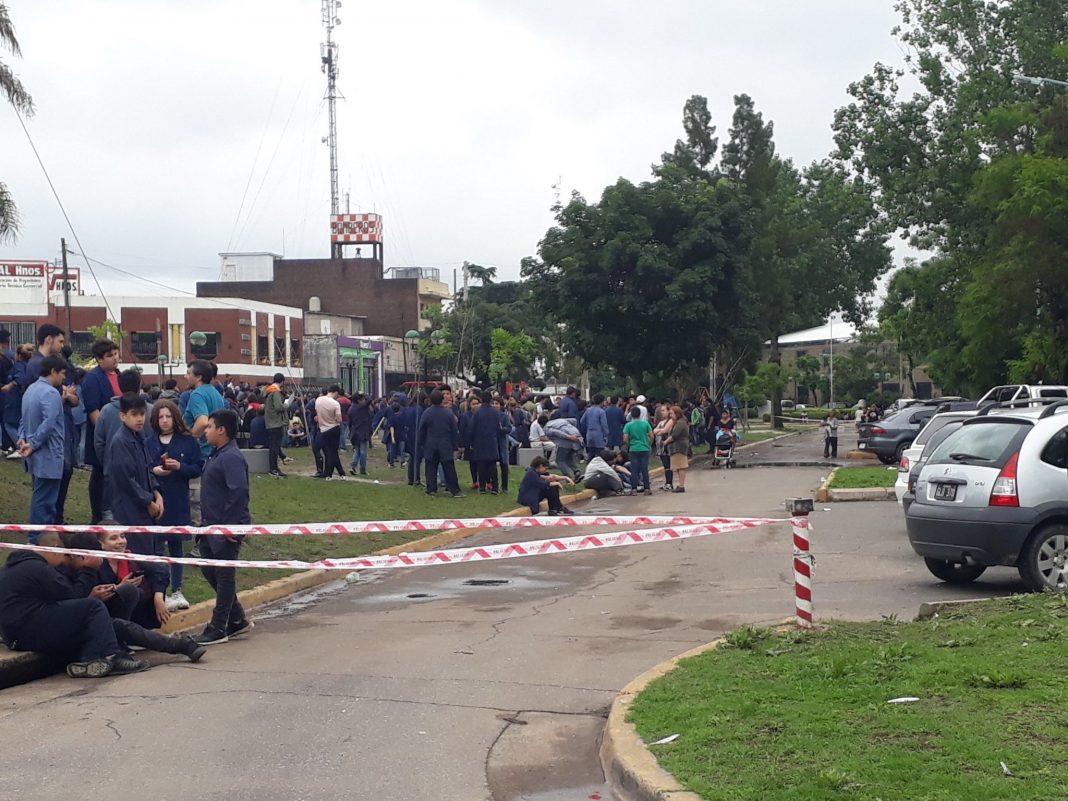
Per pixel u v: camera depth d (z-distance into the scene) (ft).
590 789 19.30
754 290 160.97
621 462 84.53
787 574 41.68
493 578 43.47
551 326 144.66
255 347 218.18
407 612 36.55
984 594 36.63
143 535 31.65
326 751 21.25
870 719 19.88
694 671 24.45
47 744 21.99
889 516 60.23
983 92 125.29
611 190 127.13
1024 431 36.06
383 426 101.71
